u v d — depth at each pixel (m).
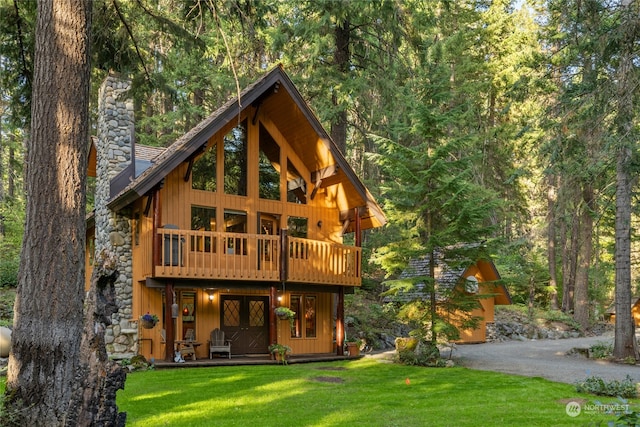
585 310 28.73
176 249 15.77
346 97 21.11
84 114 8.34
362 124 26.09
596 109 14.79
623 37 13.95
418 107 17.61
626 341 17.05
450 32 27.22
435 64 23.50
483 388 11.85
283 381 12.48
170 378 12.72
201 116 27.31
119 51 12.02
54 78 8.16
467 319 17.23
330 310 19.53
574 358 18.03
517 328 27.23
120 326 16.50
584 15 15.57
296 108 17.59
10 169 29.62
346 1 19.42
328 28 20.83
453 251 16.98
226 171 17.64
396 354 16.92
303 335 18.75
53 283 7.79
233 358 16.91
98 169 18.69
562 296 35.78
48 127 8.10
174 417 8.95
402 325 23.14
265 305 18.27
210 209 17.17
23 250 7.95
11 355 7.72
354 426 8.49
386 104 22.30
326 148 18.20
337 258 18.16
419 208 17.02
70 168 8.08
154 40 17.95
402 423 8.68
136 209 17.09
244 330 17.77
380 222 18.84
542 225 21.14
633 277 39.12
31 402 7.48
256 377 12.99
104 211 17.58
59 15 8.27
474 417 9.06
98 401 6.11
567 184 17.56
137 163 18.44
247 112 17.91
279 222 18.38
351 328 21.22
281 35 21.27
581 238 31.77
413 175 17.03
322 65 22.17
